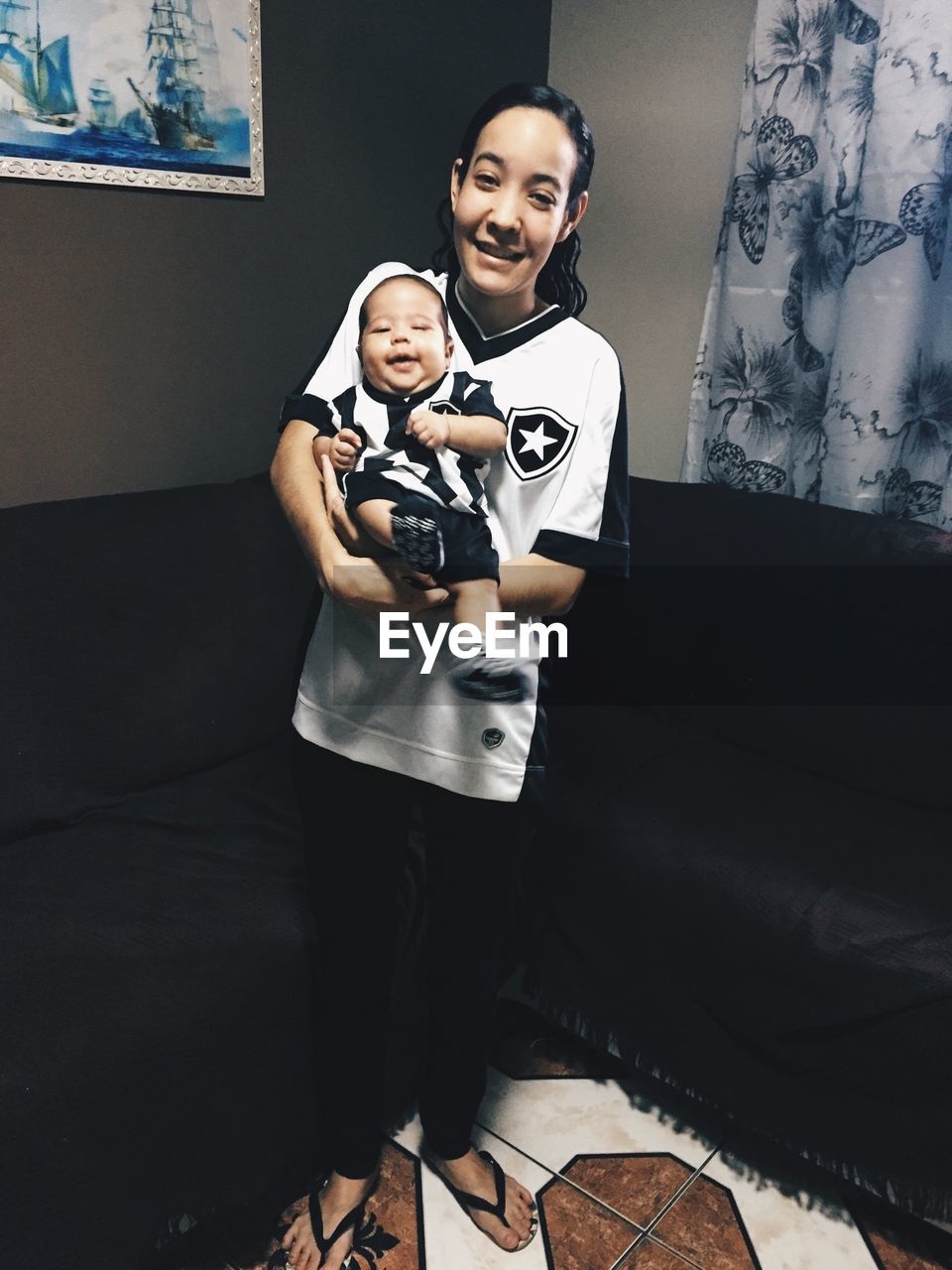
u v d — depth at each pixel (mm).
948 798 1835
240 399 2164
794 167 2084
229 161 1985
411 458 1135
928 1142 1477
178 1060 1311
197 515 1905
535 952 1856
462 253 1166
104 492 1979
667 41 2412
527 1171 1644
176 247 1959
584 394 1212
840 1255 1531
